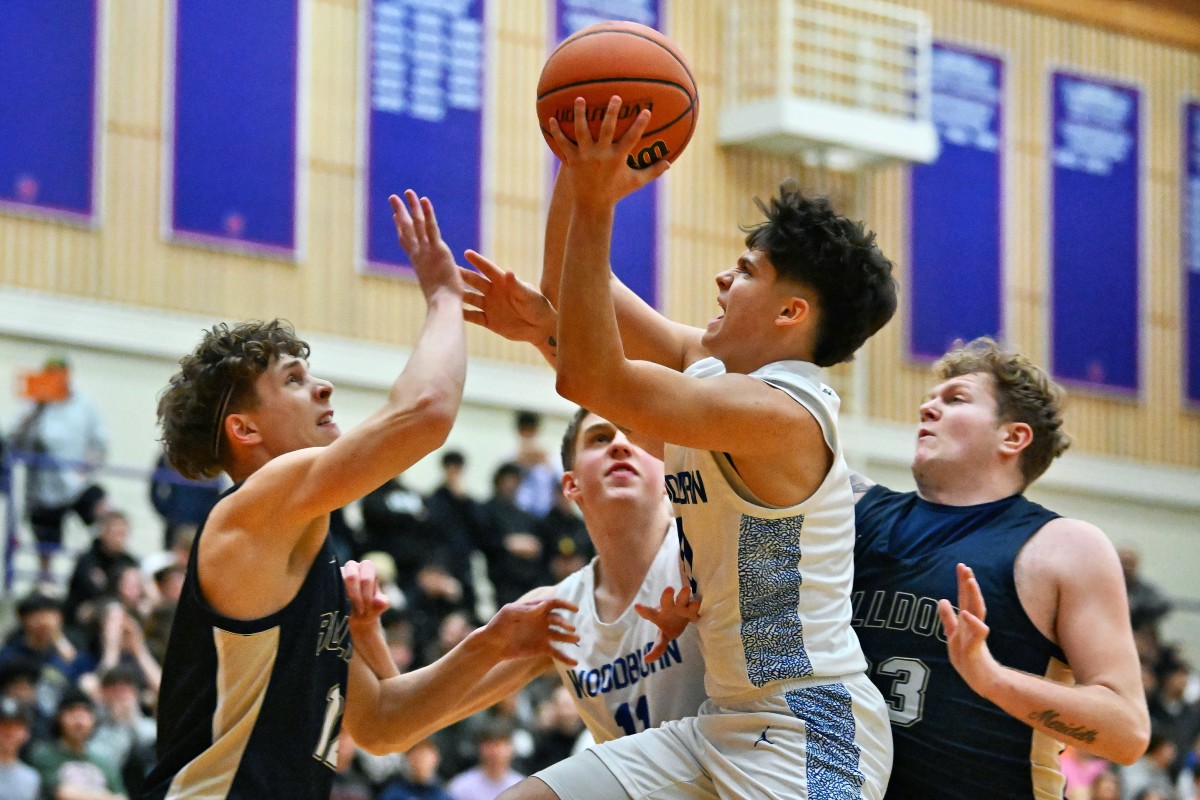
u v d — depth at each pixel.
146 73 17.25
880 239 21.30
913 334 21.25
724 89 20.66
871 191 21.34
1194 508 23.02
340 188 18.17
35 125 16.58
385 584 13.73
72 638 12.20
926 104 21.39
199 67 17.52
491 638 5.20
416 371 4.24
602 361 3.91
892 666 4.93
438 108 18.86
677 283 19.94
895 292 4.52
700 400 4.05
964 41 22.27
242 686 4.19
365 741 5.25
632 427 4.04
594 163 3.89
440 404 4.19
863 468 20.53
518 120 19.39
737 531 4.32
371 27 18.53
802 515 4.32
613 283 5.10
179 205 17.25
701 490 4.37
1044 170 22.61
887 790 4.91
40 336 16.27
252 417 4.51
